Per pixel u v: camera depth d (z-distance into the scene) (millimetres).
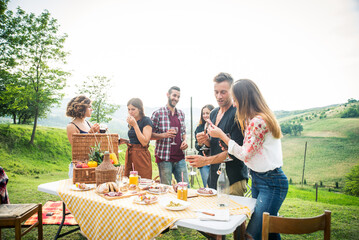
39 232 2486
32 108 22219
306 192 12367
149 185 2598
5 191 2674
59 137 17906
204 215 1679
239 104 1923
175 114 4121
